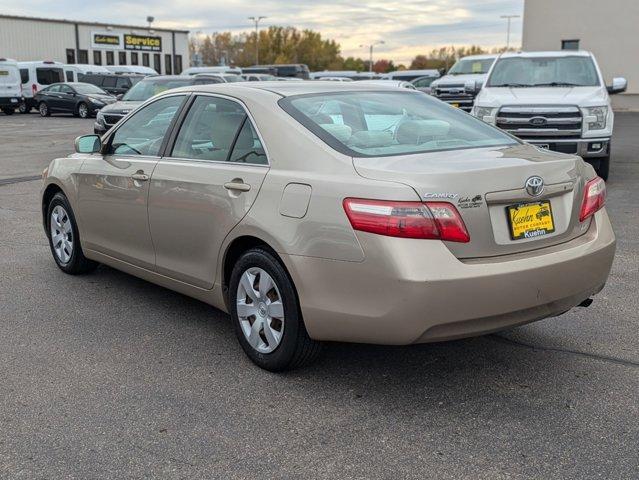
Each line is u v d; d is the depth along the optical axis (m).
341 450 3.14
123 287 5.61
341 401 3.62
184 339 4.49
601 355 4.19
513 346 4.34
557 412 3.49
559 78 11.05
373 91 4.57
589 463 3.02
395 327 3.29
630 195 9.59
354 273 3.35
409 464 3.03
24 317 4.90
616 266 6.11
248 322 4.03
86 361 4.14
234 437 3.26
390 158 3.59
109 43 53.28
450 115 4.52
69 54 50.78
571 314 4.90
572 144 9.97
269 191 3.77
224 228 4.03
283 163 3.80
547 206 3.62
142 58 56.28
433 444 3.19
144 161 4.77
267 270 3.79
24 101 34.59
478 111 10.51
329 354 4.21
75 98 30.55
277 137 3.90
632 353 4.22
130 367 4.05
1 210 8.91
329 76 41.06
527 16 31.66
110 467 3.01
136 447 3.17
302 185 3.62
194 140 4.50
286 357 3.79
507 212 3.46
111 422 3.40
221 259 4.12
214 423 3.39
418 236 3.23
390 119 4.19
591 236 3.84
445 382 3.84
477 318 3.32
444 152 3.78
